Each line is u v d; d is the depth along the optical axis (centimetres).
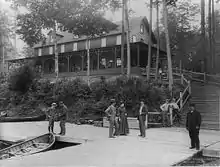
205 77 2386
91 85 2100
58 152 779
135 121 1406
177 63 3138
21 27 2052
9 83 2478
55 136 1095
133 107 1692
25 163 635
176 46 3192
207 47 2898
